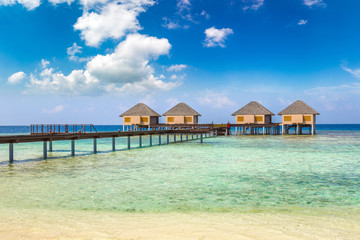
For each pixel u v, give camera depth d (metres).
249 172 14.69
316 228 6.19
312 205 8.53
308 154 23.27
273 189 10.83
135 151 25.97
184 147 30.17
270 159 20.09
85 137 22.38
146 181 12.34
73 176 13.55
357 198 9.46
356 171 15.00
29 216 7.22
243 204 8.64
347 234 5.80
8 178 13.05
